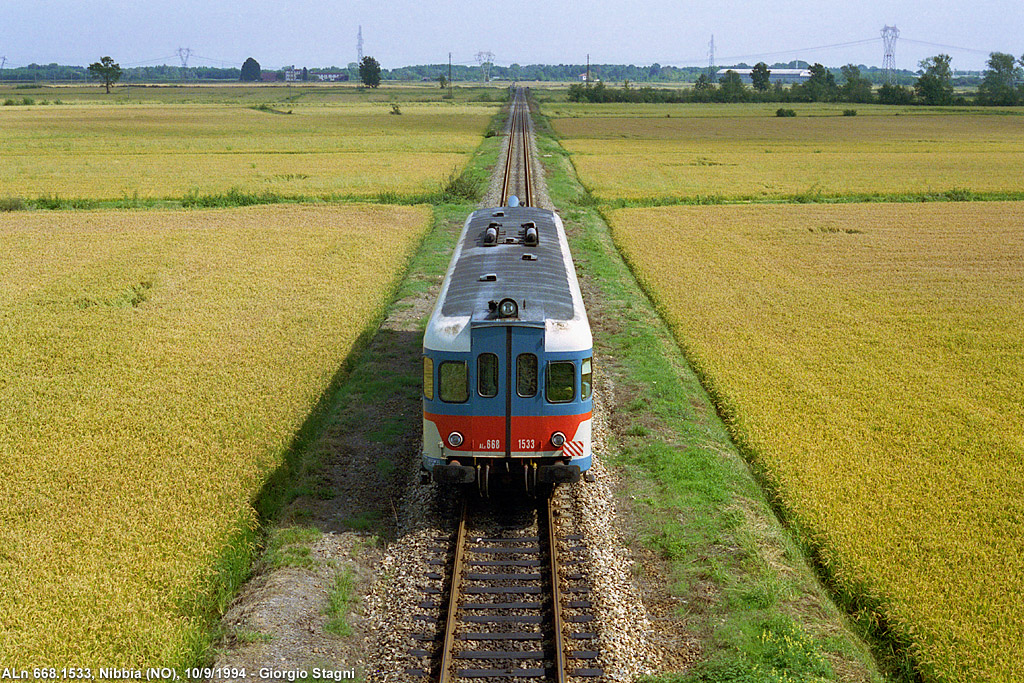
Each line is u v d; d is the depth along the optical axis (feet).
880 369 75.92
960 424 63.10
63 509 48.78
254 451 56.39
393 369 71.67
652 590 42.24
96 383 69.56
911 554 44.83
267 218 150.41
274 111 476.54
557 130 361.51
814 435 60.64
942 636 38.27
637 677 35.55
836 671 36.14
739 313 93.81
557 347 46.83
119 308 92.43
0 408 64.44
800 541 47.62
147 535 45.55
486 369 46.98
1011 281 110.52
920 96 629.51
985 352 81.20
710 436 60.64
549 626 38.40
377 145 270.67
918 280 110.83
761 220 155.43
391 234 134.62
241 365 73.72
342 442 57.98
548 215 75.10
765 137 337.31
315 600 40.60
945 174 217.77
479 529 46.78
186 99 642.22
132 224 145.28
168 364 73.92
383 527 47.52
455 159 233.96
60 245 127.24
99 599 39.88
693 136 338.95
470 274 55.26
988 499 51.21
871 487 52.90
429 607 39.83
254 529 47.37
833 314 94.02
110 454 56.08
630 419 62.75
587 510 48.49
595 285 102.06
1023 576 42.93
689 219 155.94
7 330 84.02
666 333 86.17
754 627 38.68
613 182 200.95
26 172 204.54
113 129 332.80
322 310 90.33
